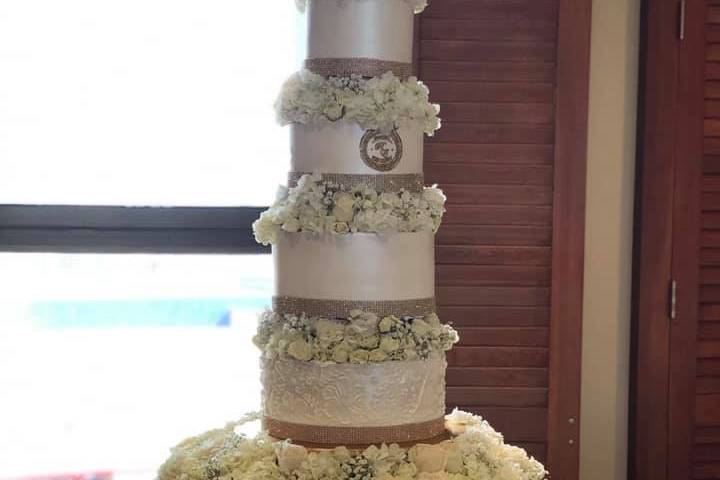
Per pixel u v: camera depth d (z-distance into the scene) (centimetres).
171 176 238
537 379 221
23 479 246
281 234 161
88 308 244
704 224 223
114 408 248
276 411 161
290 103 156
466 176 218
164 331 246
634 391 227
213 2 237
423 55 217
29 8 235
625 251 231
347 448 153
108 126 237
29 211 232
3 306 242
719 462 226
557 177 218
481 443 160
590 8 217
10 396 245
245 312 245
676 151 222
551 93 218
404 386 156
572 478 221
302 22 236
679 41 221
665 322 224
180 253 236
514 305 220
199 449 163
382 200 155
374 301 156
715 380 225
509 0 217
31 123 236
